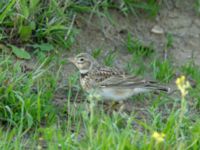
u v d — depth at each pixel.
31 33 13.90
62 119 11.97
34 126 11.62
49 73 13.16
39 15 13.98
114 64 14.30
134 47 14.87
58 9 14.07
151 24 15.70
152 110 12.15
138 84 12.64
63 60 13.55
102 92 12.70
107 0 15.33
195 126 11.33
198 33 15.88
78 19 14.88
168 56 15.03
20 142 11.00
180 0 16.34
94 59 13.13
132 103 13.03
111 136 10.32
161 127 11.52
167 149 10.49
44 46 13.84
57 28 13.88
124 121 11.87
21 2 13.66
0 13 13.53
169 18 15.99
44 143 11.05
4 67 12.66
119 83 12.68
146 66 14.45
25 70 13.14
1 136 10.94
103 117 11.55
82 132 11.53
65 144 10.45
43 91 12.31
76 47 14.44
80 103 12.45
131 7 15.43
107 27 15.10
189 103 13.23
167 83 13.98
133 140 10.42
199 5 16.22
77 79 13.23
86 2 14.84
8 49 13.58
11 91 11.87
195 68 14.58
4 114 11.69
